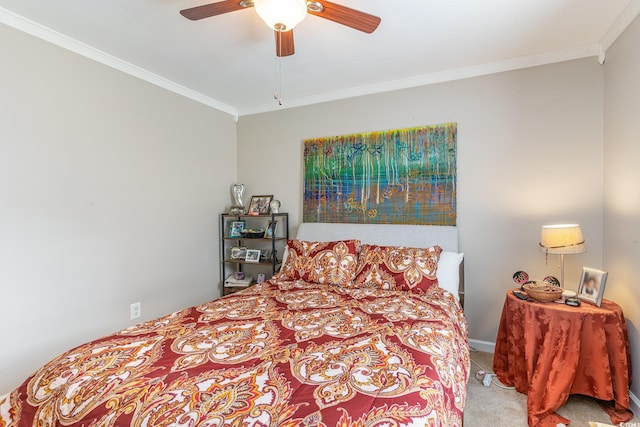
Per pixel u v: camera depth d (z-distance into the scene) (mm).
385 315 1720
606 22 1954
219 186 3510
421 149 2779
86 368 1149
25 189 1943
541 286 2076
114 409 927
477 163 2605
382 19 1906
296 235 3324
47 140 2043
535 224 2428
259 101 3434
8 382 1872
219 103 3455
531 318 1909
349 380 1044
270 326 1562
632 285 1838
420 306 1887
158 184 2807
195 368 1135
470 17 1897
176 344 1348
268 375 1079
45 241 2039
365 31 1622
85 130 2254
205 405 914
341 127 3150
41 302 2020
